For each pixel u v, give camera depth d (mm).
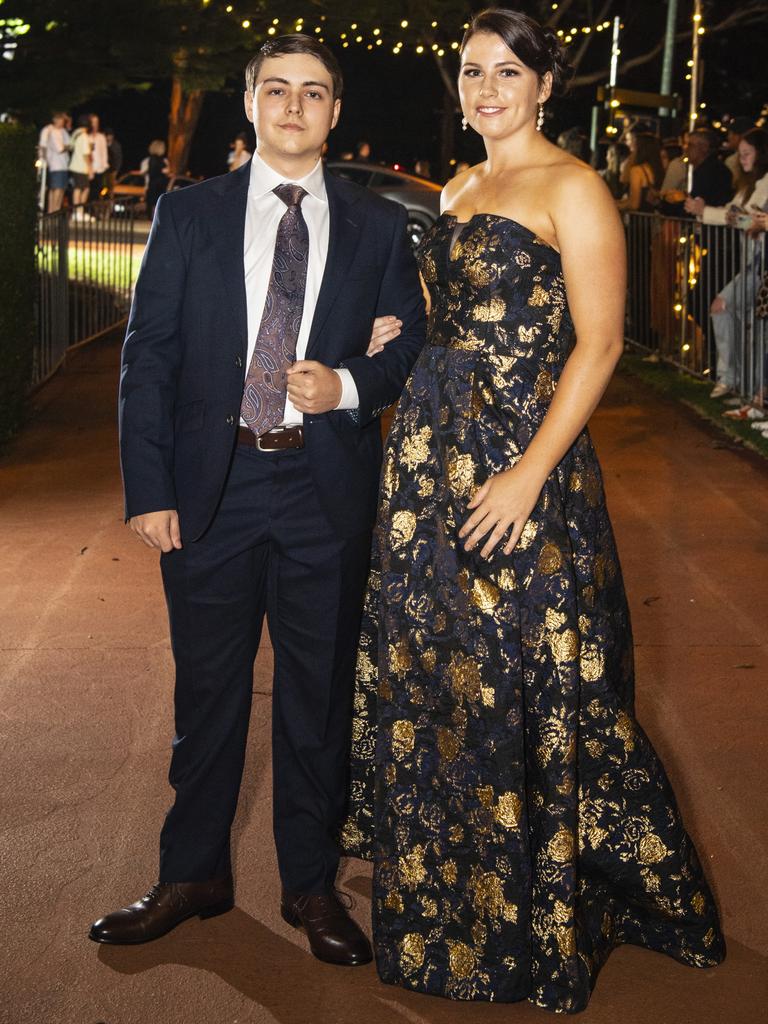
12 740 4367
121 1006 3027
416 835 3074
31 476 8125
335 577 3180
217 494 3094
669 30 18250
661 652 5152
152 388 3080
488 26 2990
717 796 4004
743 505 7332
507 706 2945
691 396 10266
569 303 2963
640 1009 3041
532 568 2971
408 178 20359
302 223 3080
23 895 3463
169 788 4043
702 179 10594
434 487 3031
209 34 14125
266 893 3506
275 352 3080
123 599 5809
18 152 9133
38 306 11047
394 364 3176
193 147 42594
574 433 2941
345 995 3092
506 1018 3014
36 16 13234
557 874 2975
